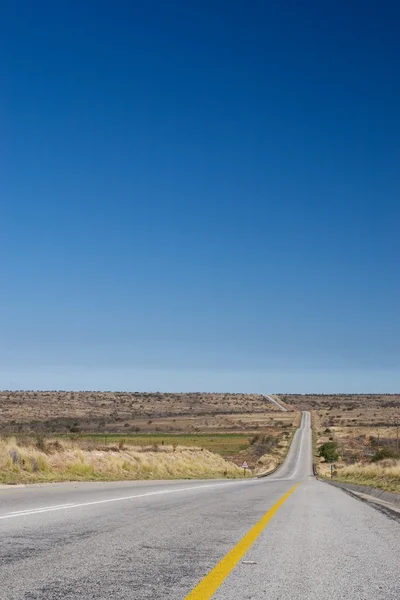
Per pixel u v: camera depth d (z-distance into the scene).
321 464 123.12
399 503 21.62
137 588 6.19
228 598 5.92
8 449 30.17
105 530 10.50
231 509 15.79
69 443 41.94
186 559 7.90
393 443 147.25
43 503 15.46
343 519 13.82
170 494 21.88
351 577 7.08
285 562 7.92
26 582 6.32
